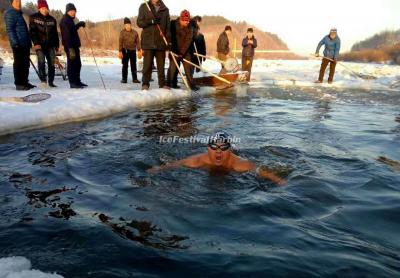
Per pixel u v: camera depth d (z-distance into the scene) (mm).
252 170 4426
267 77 17031
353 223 3145
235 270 2434
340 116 7945
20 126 6113
